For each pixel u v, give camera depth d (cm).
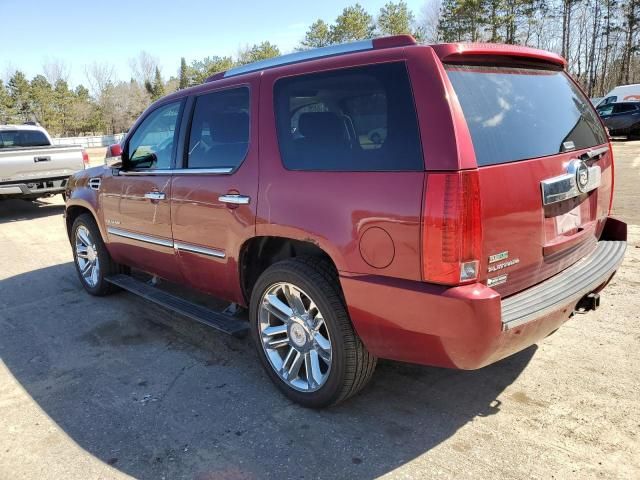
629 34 5538
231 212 336
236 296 361
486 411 306
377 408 315
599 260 321
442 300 237
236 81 345
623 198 921
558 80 329
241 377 361
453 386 336
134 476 263
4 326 473
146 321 471
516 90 285
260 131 320
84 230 535
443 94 241
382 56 265
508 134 264
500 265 252
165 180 396
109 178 469
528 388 327
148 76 10050
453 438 282
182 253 392
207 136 364
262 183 315
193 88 388
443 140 237
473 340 236
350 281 269
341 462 267
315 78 293
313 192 286
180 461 273
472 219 233
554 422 291
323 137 287
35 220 1029
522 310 251
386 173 254
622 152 1750
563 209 296
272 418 309
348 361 288
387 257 254
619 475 248
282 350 338
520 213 259
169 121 404
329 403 304
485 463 261
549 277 291
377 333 268
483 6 4881
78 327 464
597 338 386
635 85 2438
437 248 235
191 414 317
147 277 544
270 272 315
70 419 317
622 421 288
